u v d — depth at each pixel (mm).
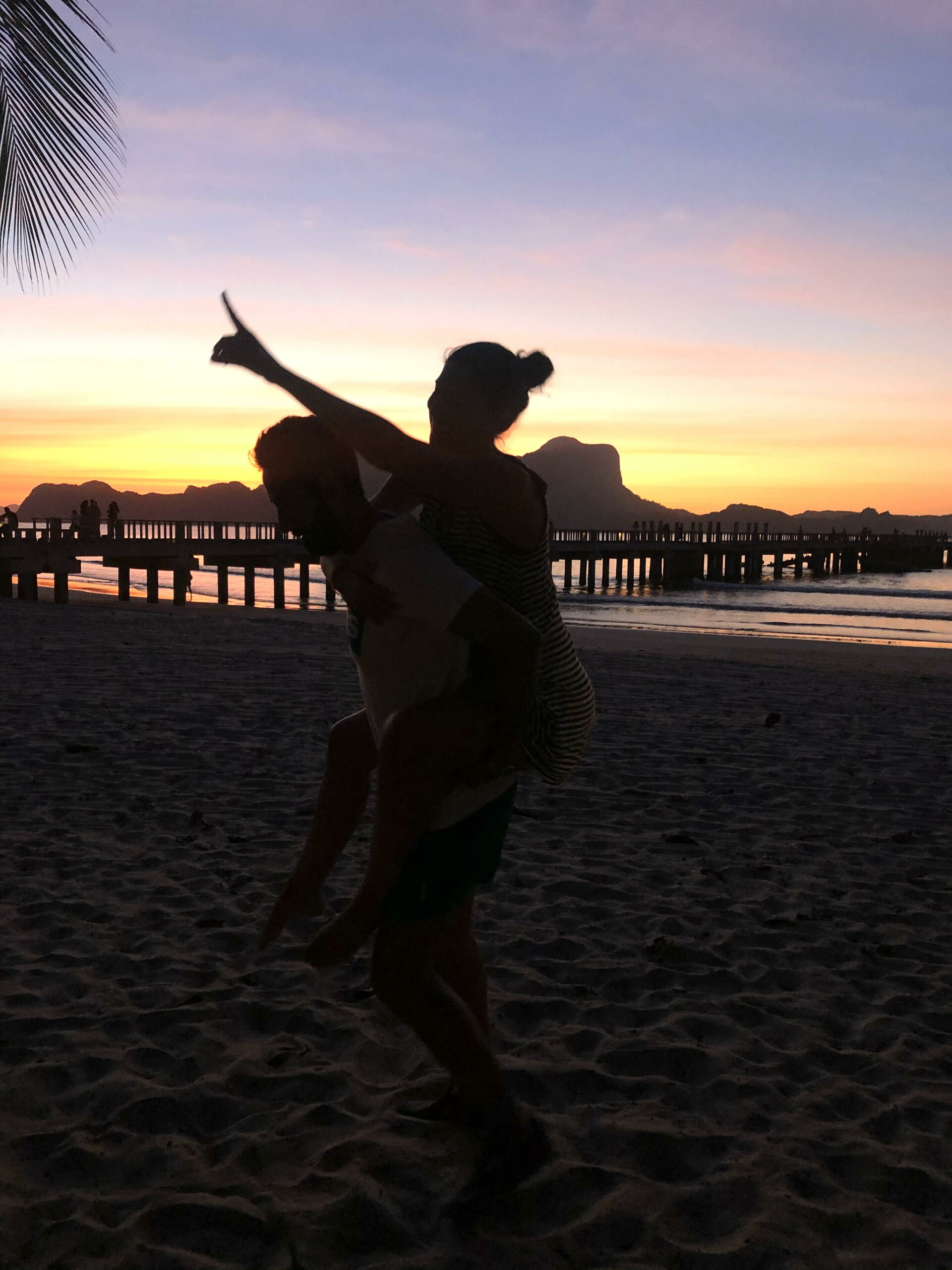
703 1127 2375
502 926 3676
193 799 5246
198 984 3074
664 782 6070
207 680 9609
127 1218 1957
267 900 3824
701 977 3289
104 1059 2576
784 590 50219
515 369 1829
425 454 1620
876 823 5340
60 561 26531
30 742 6422
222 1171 2119
